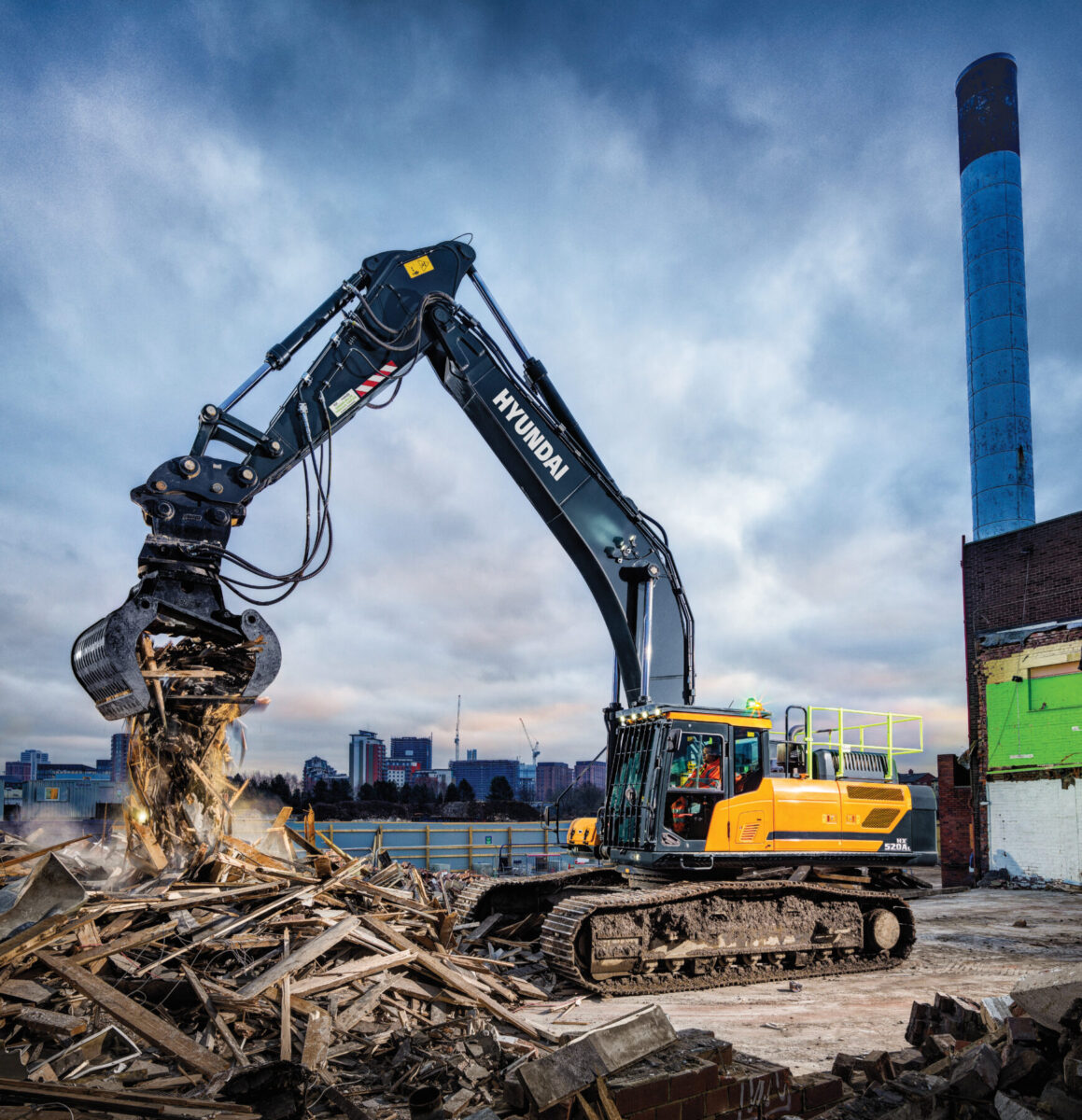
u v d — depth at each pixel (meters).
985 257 34.06
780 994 8.90
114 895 6.72
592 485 10.80
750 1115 4.57
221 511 7.62
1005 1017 5.43
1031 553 21.23
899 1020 7.73
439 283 9.86
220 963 6.28
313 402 8.66
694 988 8.99
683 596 11.09
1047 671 20.27
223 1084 4.39
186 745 7.59
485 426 10.52
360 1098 4.93
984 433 33.09
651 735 10.04
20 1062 4.15
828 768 11.26
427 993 6.55
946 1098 4.68
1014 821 20.50
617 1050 4.49
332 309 9.01
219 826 8.09
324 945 6.55
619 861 10.06
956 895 19.11
